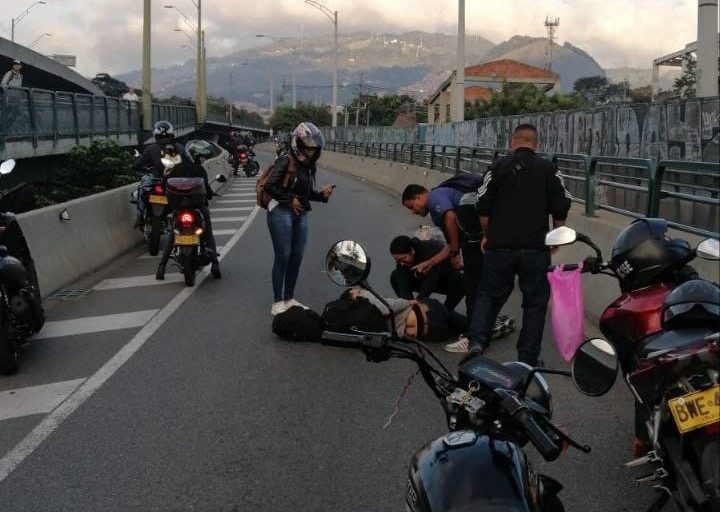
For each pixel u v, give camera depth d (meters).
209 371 6.51
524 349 5.87
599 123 16.28
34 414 5.55
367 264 3.35
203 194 10.05
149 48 32.28
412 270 7.25
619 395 5.83
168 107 44.25
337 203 22.75
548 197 5.86
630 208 9.80
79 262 10.92
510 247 5.82
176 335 7.68
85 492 4.33
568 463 4.64
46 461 4.75
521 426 2.58
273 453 4.83
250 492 4.32
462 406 2.71
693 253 3.89
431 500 2.40
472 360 2.83
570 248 9.61
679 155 13.05
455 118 30.81
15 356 6.46
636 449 4.20
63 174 21.28
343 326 7.08
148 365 6.69
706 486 2.79
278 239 7.95
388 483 4.40
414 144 28.58
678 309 3.24
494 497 2.34
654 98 45.38
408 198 7.34
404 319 7.06
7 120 17.16
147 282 10.45
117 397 5.89
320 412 5.53
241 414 5.50
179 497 4.27
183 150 12.87
